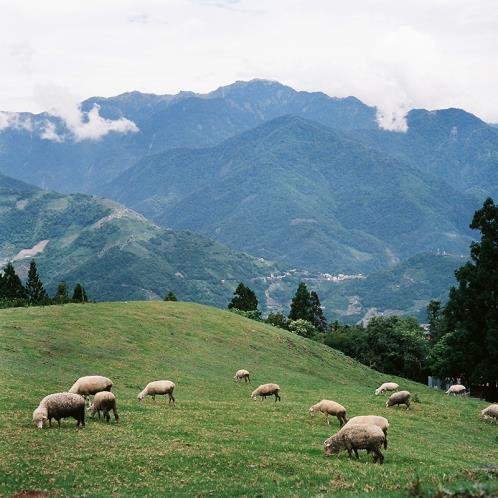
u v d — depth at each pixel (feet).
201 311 288.71
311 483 80.33
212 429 115.55
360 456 101.76
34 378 150.41
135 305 274.36
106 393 115.65
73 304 266.16
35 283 436.76
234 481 80.89
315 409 134.82
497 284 242.99
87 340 203.82
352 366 285.43
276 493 73.87
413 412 166.09
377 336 398.62
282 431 119.24
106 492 72.90
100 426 109.29
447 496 60.90
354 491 73.82
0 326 200.75
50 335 199.41
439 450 118.62
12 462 82.53
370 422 108.78
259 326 293.43
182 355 215.72
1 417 107.65
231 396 167.63
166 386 144.97
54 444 92.94
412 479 81.66
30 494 70.28
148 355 205.26
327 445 100.63
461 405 196.75
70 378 158.51
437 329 456.45
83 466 83.35
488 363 240.73
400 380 290.76
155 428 111.45
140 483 77.87
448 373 265.95
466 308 253.24
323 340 429.79
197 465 88.02
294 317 469.98
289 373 228.63
